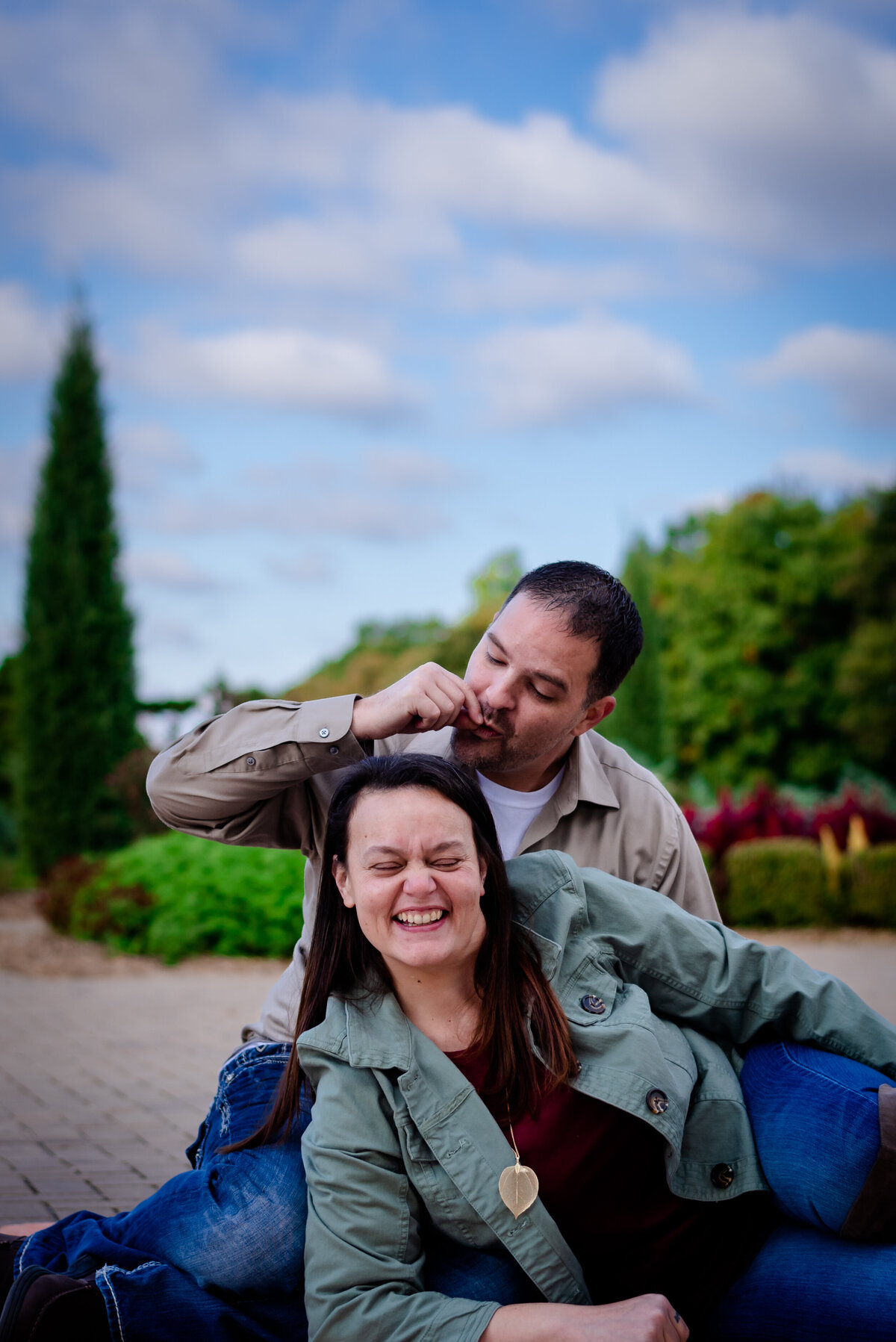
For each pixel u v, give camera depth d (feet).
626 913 7.31
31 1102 16.14
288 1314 6.95
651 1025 6.84
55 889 35.04
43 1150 13.70
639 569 79.82
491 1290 6.50
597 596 7.95
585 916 7.24
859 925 40.75
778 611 88.38
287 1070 7.27
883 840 44.70
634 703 76.95
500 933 6.89
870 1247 6.44
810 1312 6.30
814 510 92.58
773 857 40.40
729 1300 6.70
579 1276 6.50
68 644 44.73
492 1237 6.54
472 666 8.18
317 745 7.68
